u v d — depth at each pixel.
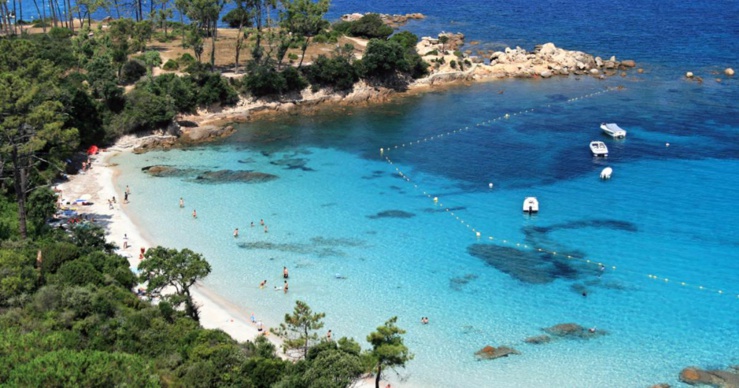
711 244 102.31
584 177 128.50
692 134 149.62
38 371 51.75
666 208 114.44
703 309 86.25
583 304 87.38
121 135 146.25
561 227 108.81
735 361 75.88
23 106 97.69
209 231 107.38
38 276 78.38
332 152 144.12
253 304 87.62
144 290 88.50
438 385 71.88
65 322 67.62
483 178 129.25
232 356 63.56
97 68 152.62
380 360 65.19
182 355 65.94
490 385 71.94
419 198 120.75
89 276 80.00
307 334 73.88
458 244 103.75
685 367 74.75
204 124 159.88
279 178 129.50
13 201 111.25
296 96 178.12
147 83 157.88
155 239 104.44
